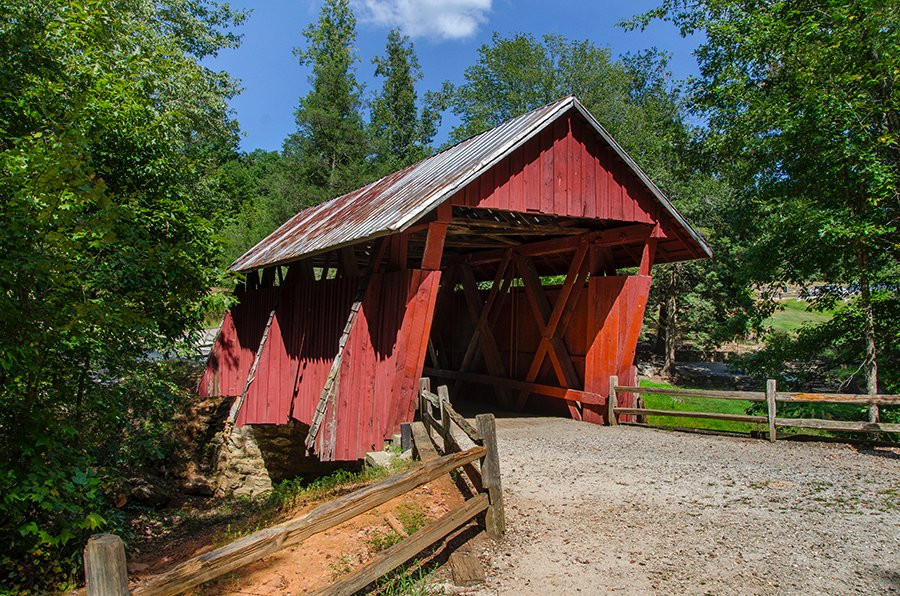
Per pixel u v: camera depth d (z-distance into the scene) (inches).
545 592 158.4
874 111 390.0
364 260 552.1
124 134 290.2
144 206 304.2
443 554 181.9
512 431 390.9
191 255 282.7
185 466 536.7
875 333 442.9
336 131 1428.4
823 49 401.4
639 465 295.0
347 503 135.3
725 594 157.8
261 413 458.6
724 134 525.7
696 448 333.4
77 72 269.3
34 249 189.5
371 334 341.4
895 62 372.8
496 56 1290.6
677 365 959.6
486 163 310.2
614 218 377.1
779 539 196.1
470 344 544.7
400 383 318.7
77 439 247.4
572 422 425.7
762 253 493.7
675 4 629.9
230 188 522.6
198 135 671.8
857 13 395.2
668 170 912.3
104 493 317.7
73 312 199.9
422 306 315.6
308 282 435.8
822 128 405.7
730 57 518.3
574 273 440.1
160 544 302.2
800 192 466.9
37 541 195.5
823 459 304.3
